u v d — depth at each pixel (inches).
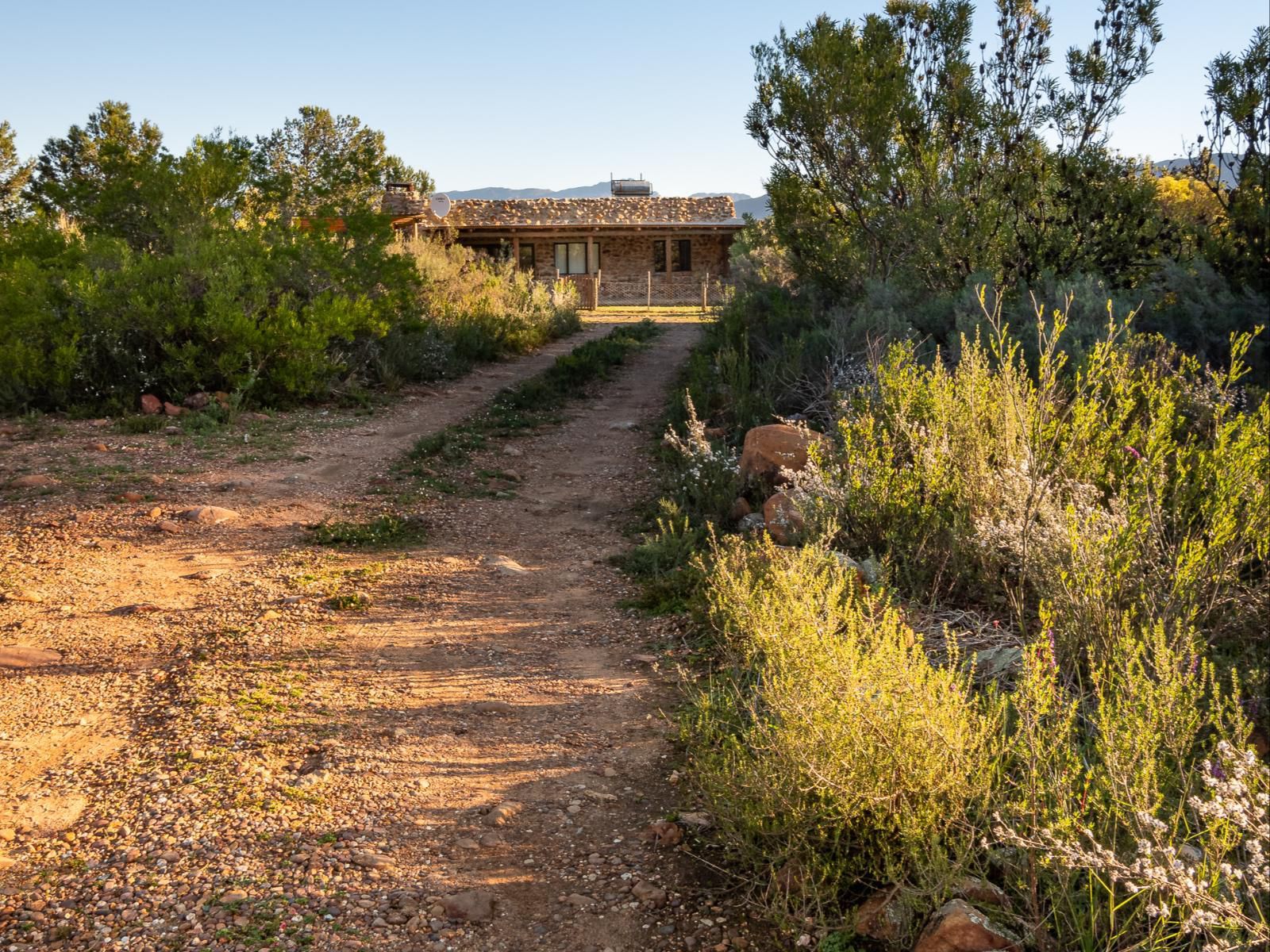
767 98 599.8
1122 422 231.0
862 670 136.1
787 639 167.9
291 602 259.0
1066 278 474.3
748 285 805.2
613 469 429.4
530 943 124.8
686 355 807.1
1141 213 486.9
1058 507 202.7
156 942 122.3
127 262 533.6
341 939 124.3
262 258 598.2
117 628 237.9
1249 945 95.0
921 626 206.8
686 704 197.2
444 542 323.6
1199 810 102.1
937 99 576.4
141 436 450.9
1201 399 256.4
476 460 437.4
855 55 580.7
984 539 210.2
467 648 232.5
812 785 128.2
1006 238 514.6
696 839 148.0
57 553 293.3
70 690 202.1
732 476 343.9
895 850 125.3
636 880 138.2
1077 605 167.0
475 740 183.6
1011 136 539.5
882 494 246.5
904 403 275.4
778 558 227.8
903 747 124.4
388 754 176.7
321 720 190.4
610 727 190.2
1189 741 122.5
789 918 122.6
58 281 532.1
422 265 882.1
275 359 543.8
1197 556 164.4
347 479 395.2
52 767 169.5
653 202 1646.2
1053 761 124.3
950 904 113.0
